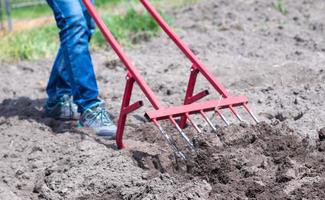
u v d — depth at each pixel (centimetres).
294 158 520
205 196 470
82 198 492
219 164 500
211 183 495
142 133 613
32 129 646
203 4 1355
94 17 568
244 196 471
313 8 1290
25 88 860
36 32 1249
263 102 705
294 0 1352
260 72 830
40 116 707
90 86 626
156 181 492
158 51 1020
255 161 510
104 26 564
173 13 1339
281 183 486
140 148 570
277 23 1172
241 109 670
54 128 669
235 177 491
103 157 542
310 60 900
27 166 559
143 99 748
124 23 1162
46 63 1008
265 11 1260
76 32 616
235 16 1230
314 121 614
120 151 560
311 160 517
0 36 1331
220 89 566
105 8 1675
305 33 1073
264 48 990
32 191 518
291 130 557
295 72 821
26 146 603
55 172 532
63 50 622
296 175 493
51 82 687
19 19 1836
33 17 1828
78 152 559
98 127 623
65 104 682
